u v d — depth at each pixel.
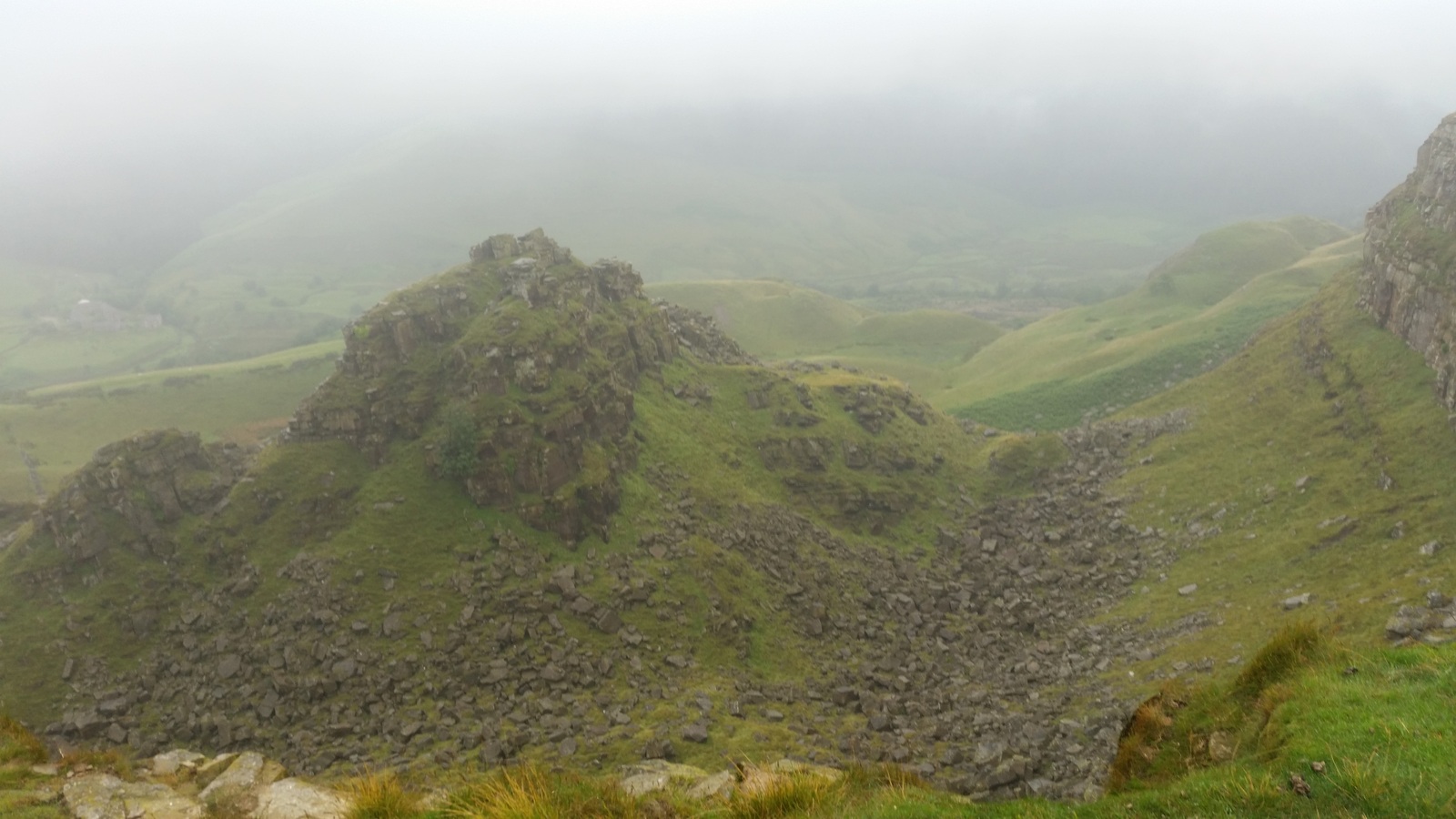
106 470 101.75
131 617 91.81
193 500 105.12
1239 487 110.44
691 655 88.69
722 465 125.44
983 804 23.27
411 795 25.72
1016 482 142.00
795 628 97.94
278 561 97.44
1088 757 59.53
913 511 130.12
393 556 96.12
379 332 119.00
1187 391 152.50
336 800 26.67
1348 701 24.12
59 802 25.72
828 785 24.80
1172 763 28.33
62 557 96.94
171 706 83.00
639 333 140.00
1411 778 19.20
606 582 95.44
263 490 104.31
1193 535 105.62
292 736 77.00
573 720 75.56
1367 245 140.00
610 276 148.00
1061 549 117.50
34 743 29.39
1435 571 66.69
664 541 103.69
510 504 101.94
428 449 106.56
